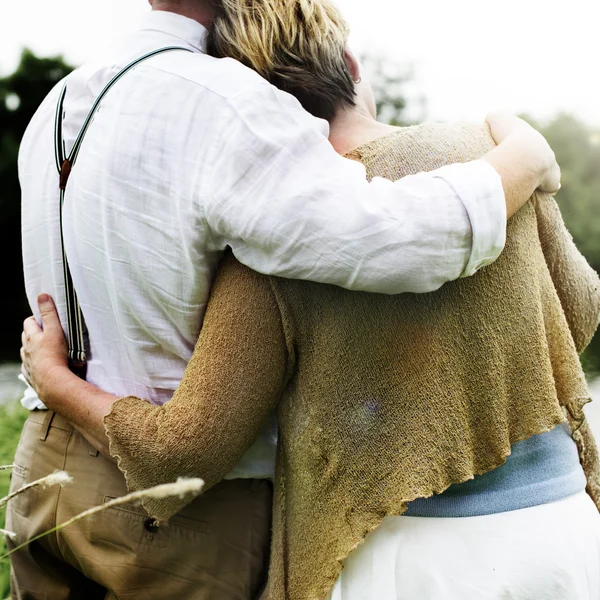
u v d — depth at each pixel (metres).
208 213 1.39
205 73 1.45
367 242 1.30
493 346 1.40
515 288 1.43
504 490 1.44
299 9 1.53
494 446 1.41
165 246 1.46
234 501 1.65
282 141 1.36
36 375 1.62
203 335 1.45
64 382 1.57
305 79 1.52
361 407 1.41
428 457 1.38
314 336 1.43
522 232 1.47
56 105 1.67
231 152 1.37
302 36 1.52
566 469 1.49
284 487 1.54
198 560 1.61
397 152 1.47
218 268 1.49
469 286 1.40
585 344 1.69
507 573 1.39
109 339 1.59
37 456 1.66
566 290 1.62
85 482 1.60
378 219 1.30
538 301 1.46
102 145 1.51
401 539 1.42
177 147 1.43
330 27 1.53
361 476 1.41
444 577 1.40
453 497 1.43
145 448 1.42
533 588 1.39
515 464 1.46
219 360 1.42
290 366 1.47
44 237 1.64
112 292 1.54
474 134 1.54
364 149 1.49
